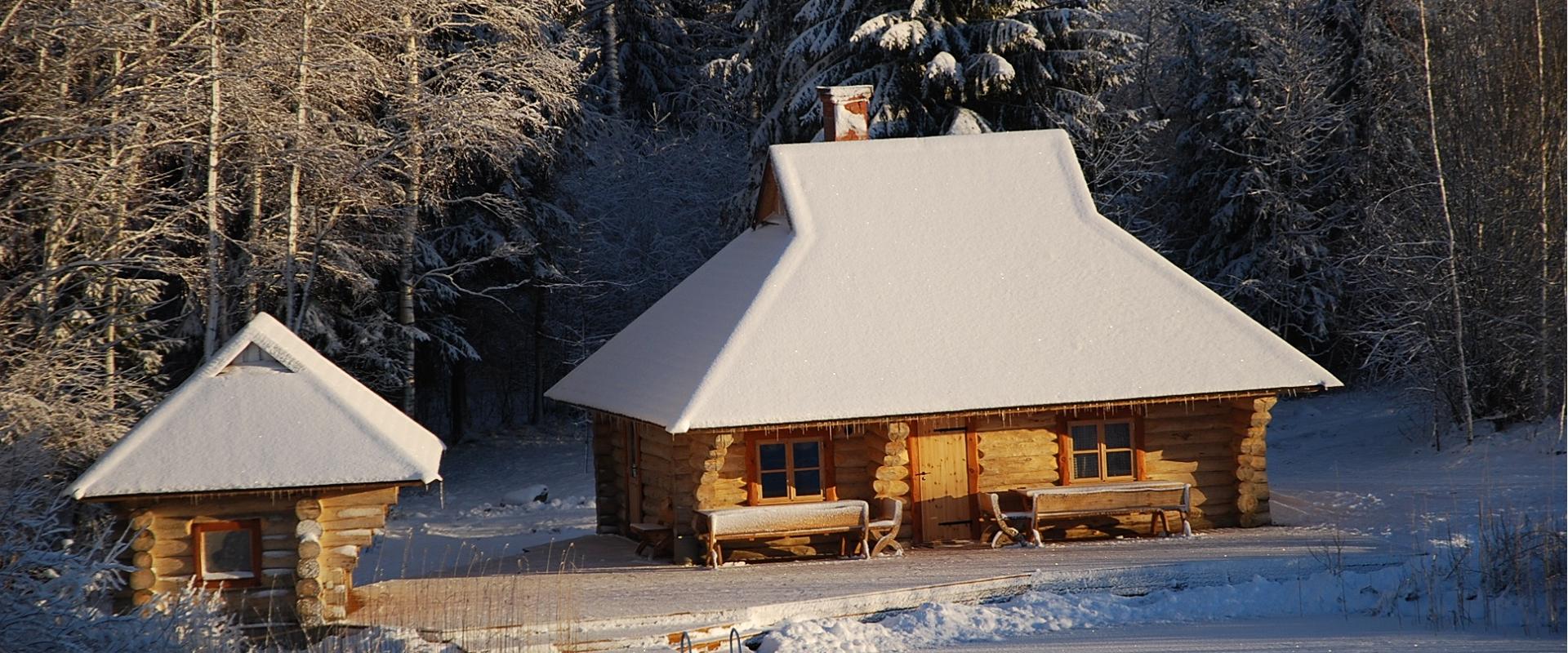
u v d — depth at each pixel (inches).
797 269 717.3
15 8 739.4
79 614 454.3
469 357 1323.8
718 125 1640.0
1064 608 580.7
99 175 817.5
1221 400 727.1
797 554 703.7
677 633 544.1
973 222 756.0
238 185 991.0
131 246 850.8
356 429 570.6
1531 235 1053.2
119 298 872.9
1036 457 723.4
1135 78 1649.9
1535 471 894.4
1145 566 619.5
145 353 873.5
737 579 636.7
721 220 1360.7
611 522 815.1
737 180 1528.1
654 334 780.6
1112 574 612.4
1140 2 1774.1
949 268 732.0
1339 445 1159.6
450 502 1147.3
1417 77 1165.1
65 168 768.9
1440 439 1063.0
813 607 575.8
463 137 1008.2
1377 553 632.4
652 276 1475.1
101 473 547.2
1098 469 729.6
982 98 1149.7
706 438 661.3
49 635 437.1
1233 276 1396.4
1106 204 1321.4
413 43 1029.2
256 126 908.0
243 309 990.4
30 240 824.3
